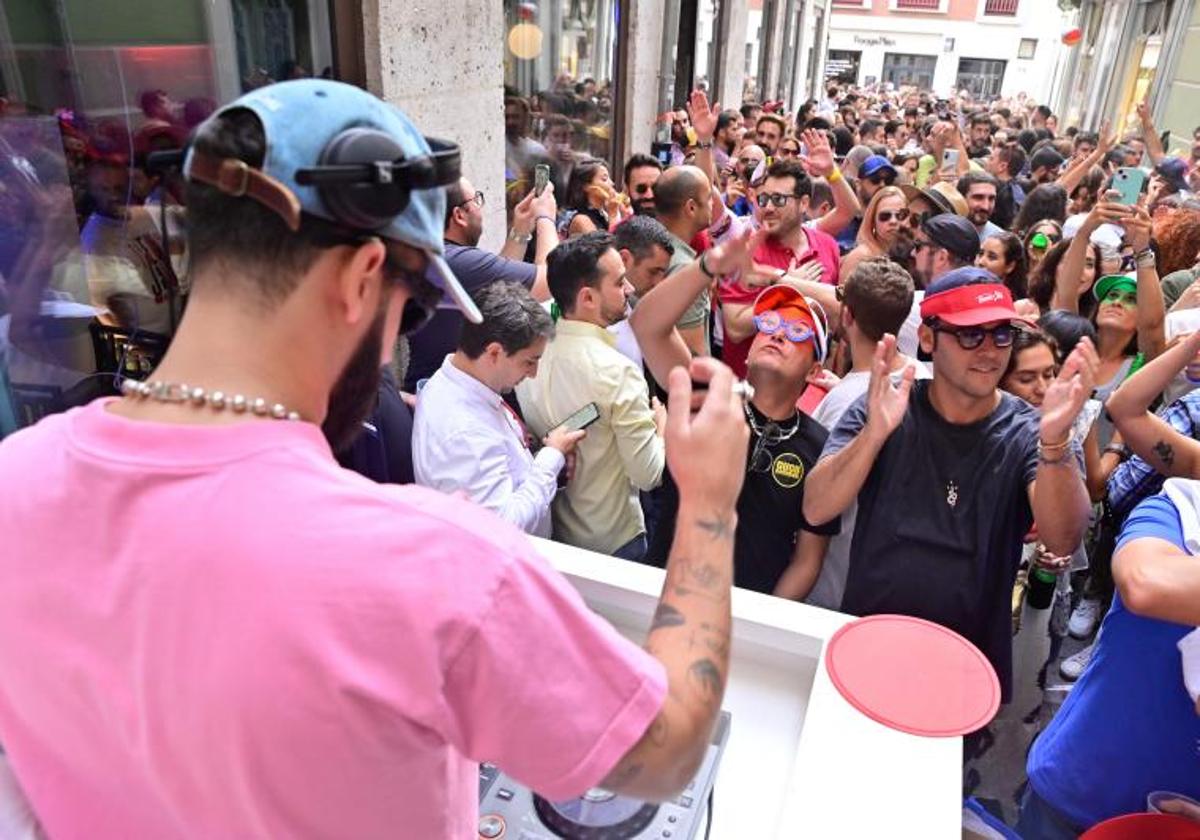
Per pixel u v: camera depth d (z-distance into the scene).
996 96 30.56
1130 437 1.99
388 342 0.65
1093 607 2.81
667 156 6.50
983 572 1.65
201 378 0.57
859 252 3.94
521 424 2.42
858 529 1.74
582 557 1.41
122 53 2.24
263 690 0.51
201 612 0.52
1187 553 1.33
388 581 0.52
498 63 4.09
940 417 1.70
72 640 0.56
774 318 1.84
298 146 0.54
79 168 2.10
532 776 0.58
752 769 1.14
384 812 0.56
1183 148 10.84
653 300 1.92
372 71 3.26
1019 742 2.25
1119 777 1.52
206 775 0.55
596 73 6.34
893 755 1.06
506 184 4.85
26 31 1.99
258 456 0.55
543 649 0.56
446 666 0.53
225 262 0.57
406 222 0.59
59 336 1.95
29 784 0.65
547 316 2.01
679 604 0.68
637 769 0.60
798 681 1.28
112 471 0.55
